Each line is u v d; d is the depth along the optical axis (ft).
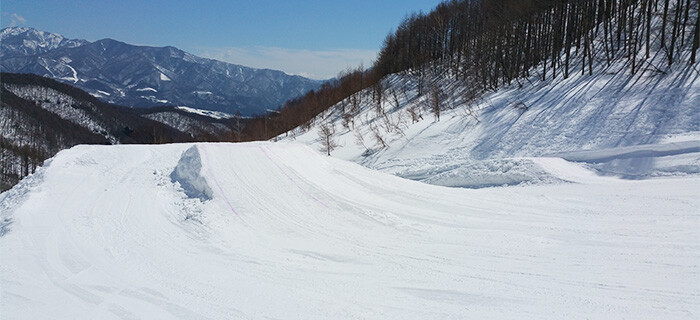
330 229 26.55
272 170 35.68
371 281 18.88
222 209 27.66
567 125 78.74
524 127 84.89
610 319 14.87
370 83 219.00
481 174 53.93
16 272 18.99
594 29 134.62
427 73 187.52
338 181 37.45
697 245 22.31
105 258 20.93
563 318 15.07
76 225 25.36
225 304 16.40
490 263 21.09
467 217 30.48
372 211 30.22
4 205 29.58
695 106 67.46
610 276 18.80
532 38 139.13
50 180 33.53
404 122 125.29
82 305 16.12
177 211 28.02
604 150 58.08
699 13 81.15
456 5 201.46
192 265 20.36
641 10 113.39
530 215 30.99
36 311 15.55
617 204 33.04
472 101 115.96
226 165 34.35
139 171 37.52
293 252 22.65
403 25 235.81
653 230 25.61
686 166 47.44
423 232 26.73
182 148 45.37
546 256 21.94
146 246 22.58
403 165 91.81
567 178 47.67
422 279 19.11
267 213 28.14
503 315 15.43
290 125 216.33
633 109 74.18
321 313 15.70
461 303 16.55
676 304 15.75
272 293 17.47
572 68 110.01
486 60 137.80
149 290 17.57
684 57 85.35
